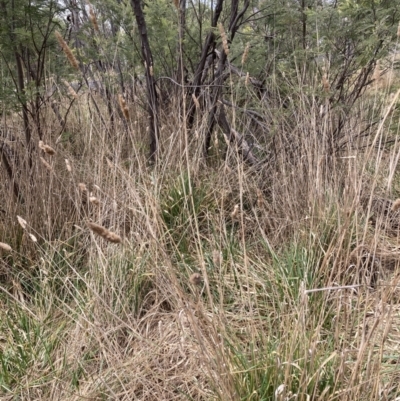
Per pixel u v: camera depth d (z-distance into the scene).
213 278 2.34
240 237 2.74
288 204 2.72
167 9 3.32
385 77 2.79
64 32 3.29
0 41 2.65
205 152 3.28
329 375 1.58
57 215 2.73
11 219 2.66
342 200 2.42
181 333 2.00
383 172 2.85
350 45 2.97
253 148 3.48
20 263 2.53
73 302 2.32
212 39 3.19
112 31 3.76
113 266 2.27
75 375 1.88
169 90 4.00
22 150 2.93
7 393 1.87
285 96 3.21
